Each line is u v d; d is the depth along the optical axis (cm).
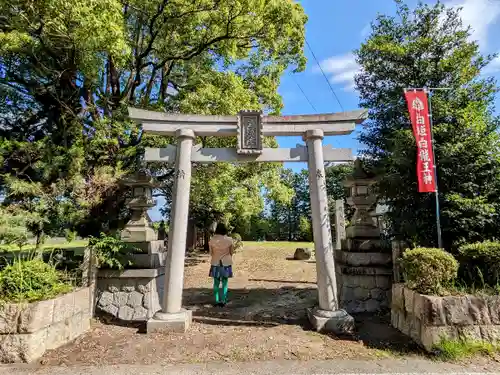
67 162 634
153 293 530
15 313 357
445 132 532
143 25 810
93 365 343
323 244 478
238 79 800
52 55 677
